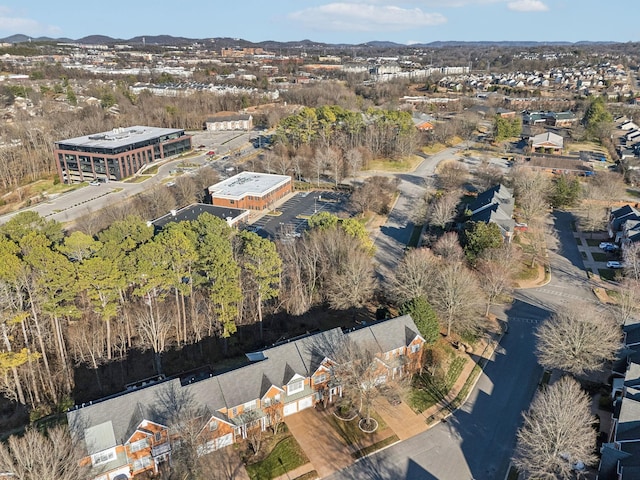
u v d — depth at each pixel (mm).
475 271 97062
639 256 100812
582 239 123812
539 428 54875
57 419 63969
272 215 138750
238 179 155625
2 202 149625
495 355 79250
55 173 182000
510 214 122812
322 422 64938
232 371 62812
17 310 70000
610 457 53562
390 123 195125
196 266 79500
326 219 101375
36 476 46125
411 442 62062
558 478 55000
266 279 79500
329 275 91562
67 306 71500
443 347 80188
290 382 64438
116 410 56531
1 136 194625
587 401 62719
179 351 79312
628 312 83000
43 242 77062
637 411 57656
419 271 86500
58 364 74750
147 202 136500
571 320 71812
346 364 64125
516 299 95812
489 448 61219
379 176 161250
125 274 72562
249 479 56312
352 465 58438
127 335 79750
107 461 55375
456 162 189500
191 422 55500
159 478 57031
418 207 138750
